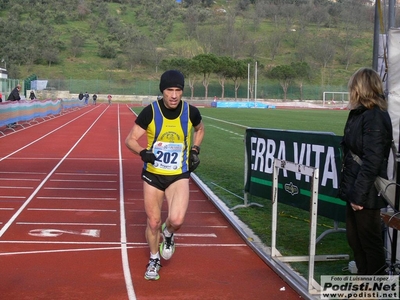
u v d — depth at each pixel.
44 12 110.88
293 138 6.86
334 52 98.56
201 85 82.75
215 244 6.42
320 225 7.28
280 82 81.62
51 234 6.66
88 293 4.73
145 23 117.62
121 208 8.23
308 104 72.31
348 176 4.29
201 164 13.59
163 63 79.44
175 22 119.56
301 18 121.25
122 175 11.41
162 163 4.91
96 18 113.44
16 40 91.88
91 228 7.00
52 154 14.80
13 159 13.55
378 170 4.06
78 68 87.06
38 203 8.41
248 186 8.12
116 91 78.19
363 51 103.69
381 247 4.35
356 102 4.21
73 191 9.48
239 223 7.25
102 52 92.94
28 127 24.42
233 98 78.75
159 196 5.01
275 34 103.19
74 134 21.55
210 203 8.86
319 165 6.35
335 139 6.05
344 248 6.18
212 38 101.25
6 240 6.34
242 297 4.71
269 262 5.54
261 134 7.68
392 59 4.76
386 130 4.09
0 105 19.28
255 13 122.19
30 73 82.75
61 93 69.62
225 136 22.55
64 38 100.19
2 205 8.23
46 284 4.94
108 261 5.65
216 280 5.14
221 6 148.62
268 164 7.52
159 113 4.83
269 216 7.76
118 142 18.81
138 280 5.09
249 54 99.12
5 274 5.18
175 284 5.01
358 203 4.09
